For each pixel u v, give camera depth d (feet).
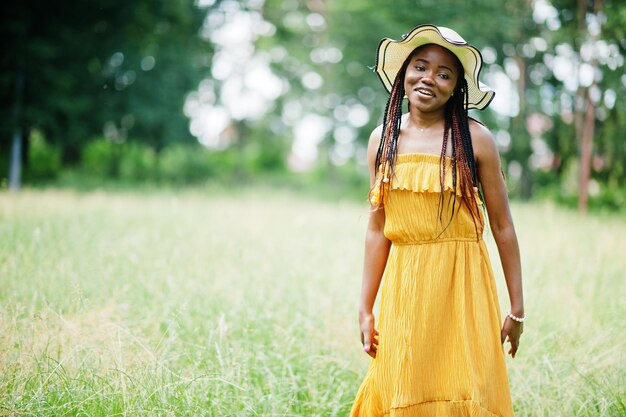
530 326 15.03
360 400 10.18
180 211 35.86
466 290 9.47
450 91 9.46
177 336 13.43
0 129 55.83
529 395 12.07
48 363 11.41
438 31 9.21
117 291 16.37
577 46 59.16
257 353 13.30
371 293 10.39
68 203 35.94
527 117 69.26
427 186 9.29
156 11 63.57
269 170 132.77
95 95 72.38
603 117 59.31
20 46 56.08
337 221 35.50
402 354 9.42
